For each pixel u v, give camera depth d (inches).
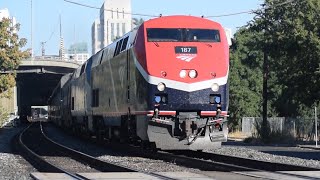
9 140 2635.3
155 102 1266.0
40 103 7337.6
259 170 1044.5
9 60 3523.6
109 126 1732.3
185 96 1274.6
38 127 4500.5
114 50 1622.8
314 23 2338.8
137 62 1330.0
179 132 1272.1
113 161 1299.2
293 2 2593.5
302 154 1633.9
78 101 2390.5
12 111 5841.5
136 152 1542.8
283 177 930.7
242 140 2733.8
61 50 6063.0
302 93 2433.6
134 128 1413.6
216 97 1295.5
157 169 1097.4
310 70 2345.0
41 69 4658.0
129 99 1423.5
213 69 1299.2
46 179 912.3
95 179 888.9
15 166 1279.5
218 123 1289.4
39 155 1642.5
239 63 3663.9
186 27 1321.4
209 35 1327.5
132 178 903.7
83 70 2251.5
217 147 1299.2
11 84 3540.8
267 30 2736.2
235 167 1062.4
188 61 1289.4
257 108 3614.7
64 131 3341.5
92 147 1873.8
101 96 1803.6
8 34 3526.1
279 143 2413.9
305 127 2588.6
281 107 3363.7
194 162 1181.1
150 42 1300.4
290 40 2375.7
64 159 1476.4
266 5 2746.1
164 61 1285.7
